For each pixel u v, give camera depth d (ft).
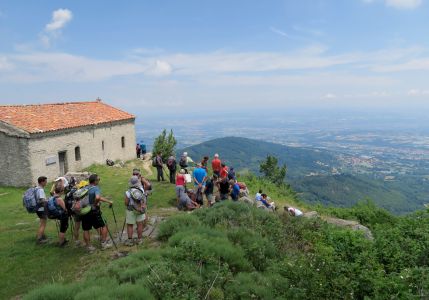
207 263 33.22
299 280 30.50
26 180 98.63
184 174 63.52
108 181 102.53
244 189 78.84
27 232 53.52
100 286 27.50
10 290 33.81
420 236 48.11
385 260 40.34
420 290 28.58
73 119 117.91
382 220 79.56
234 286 30.32
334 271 30.76
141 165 135.64
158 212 61.21
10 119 100.01
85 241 42.55
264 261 37.99
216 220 48.29
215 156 69.72
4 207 77.97
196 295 27.27
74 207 41.42
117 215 65.00
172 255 33.86
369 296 29.99
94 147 123.54
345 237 45.14
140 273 30.17
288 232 49.26
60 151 107.86
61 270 37.24
